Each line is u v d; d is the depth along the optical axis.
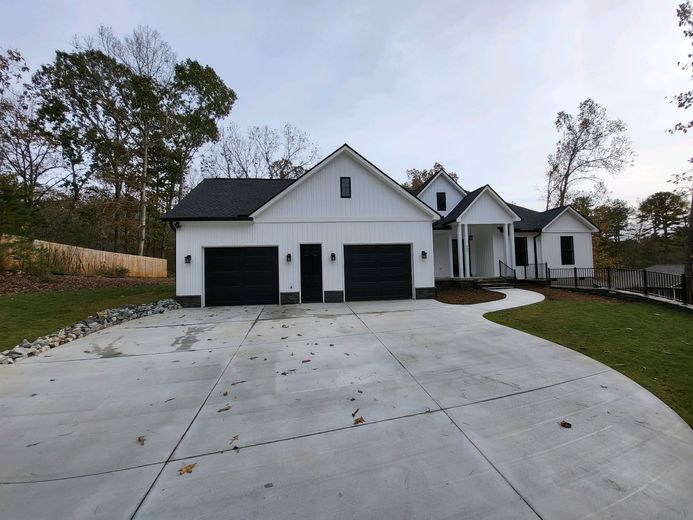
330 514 2.04
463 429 3.05
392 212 11.88
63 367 4.86
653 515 2.06
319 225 11.52
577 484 2.33
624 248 34.00
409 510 2.07
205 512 2.06
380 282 11.74
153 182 27.53
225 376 4.47
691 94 13.80
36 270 12.20
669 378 4.27
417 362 4.91
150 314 9.18
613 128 23.97
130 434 3.04
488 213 14.62
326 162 11.52
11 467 2.56
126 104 23.75
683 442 2.88
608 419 3.24
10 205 11.62
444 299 11.47
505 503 2.14
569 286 13.54
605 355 5.18
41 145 21.48
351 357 5.18
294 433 3.02
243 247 11.18
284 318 8.48
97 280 14.51
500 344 5.79
